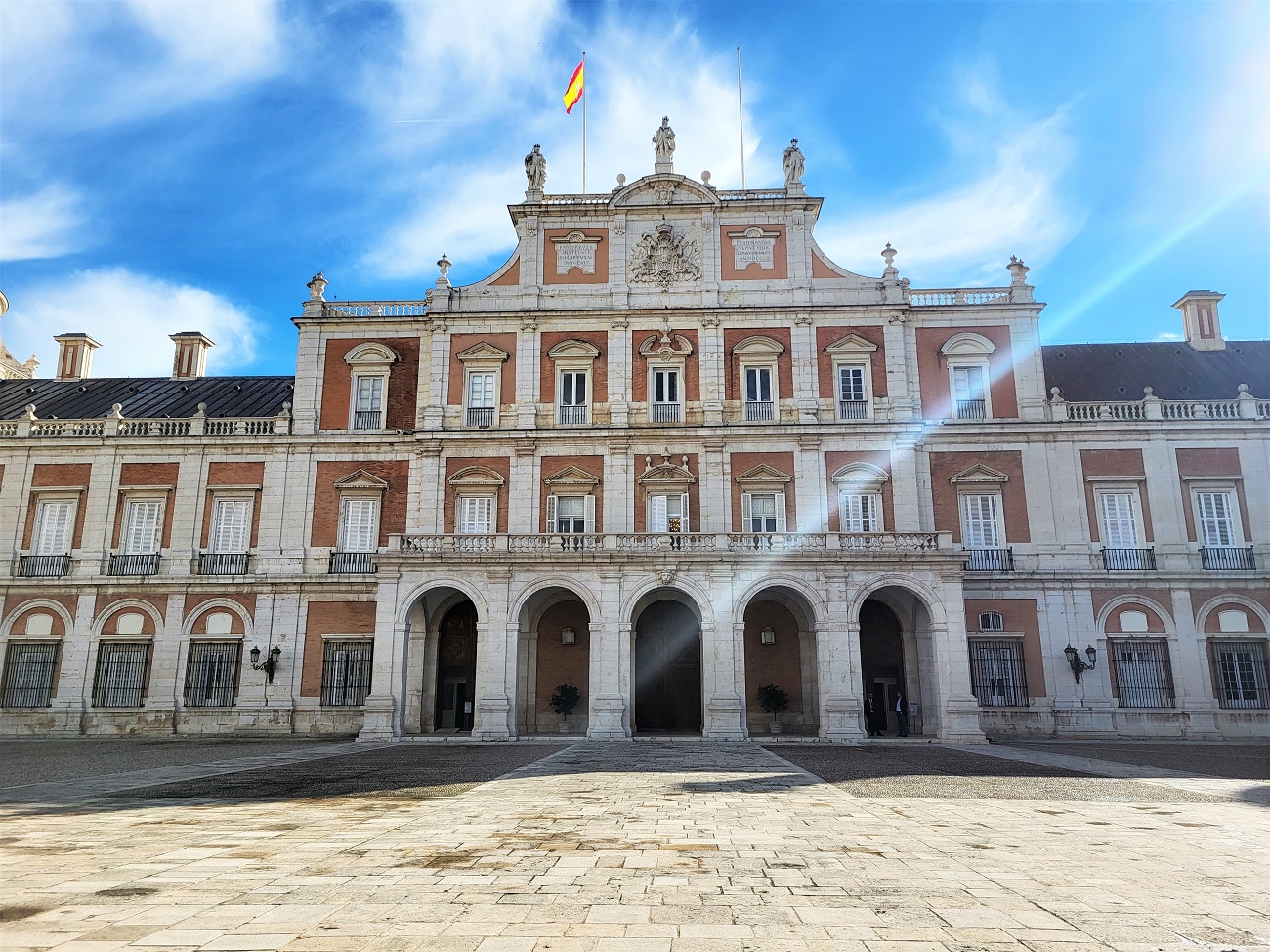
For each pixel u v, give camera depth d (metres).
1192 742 36.44
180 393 48.56
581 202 43.62
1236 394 43.69
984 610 39.38
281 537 41.44
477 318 42.72
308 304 43.88
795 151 43.97
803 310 42.00
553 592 38.41
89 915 8.68
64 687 40.78
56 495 42.88
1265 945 7.80
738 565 35.16
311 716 39.66
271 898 9.34
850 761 26.14
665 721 39.94
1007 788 19.62
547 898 9.37
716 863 11.18
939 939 7.96
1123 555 39.81
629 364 41.97
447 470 41.16
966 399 41.75
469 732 37.84
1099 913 8.88
